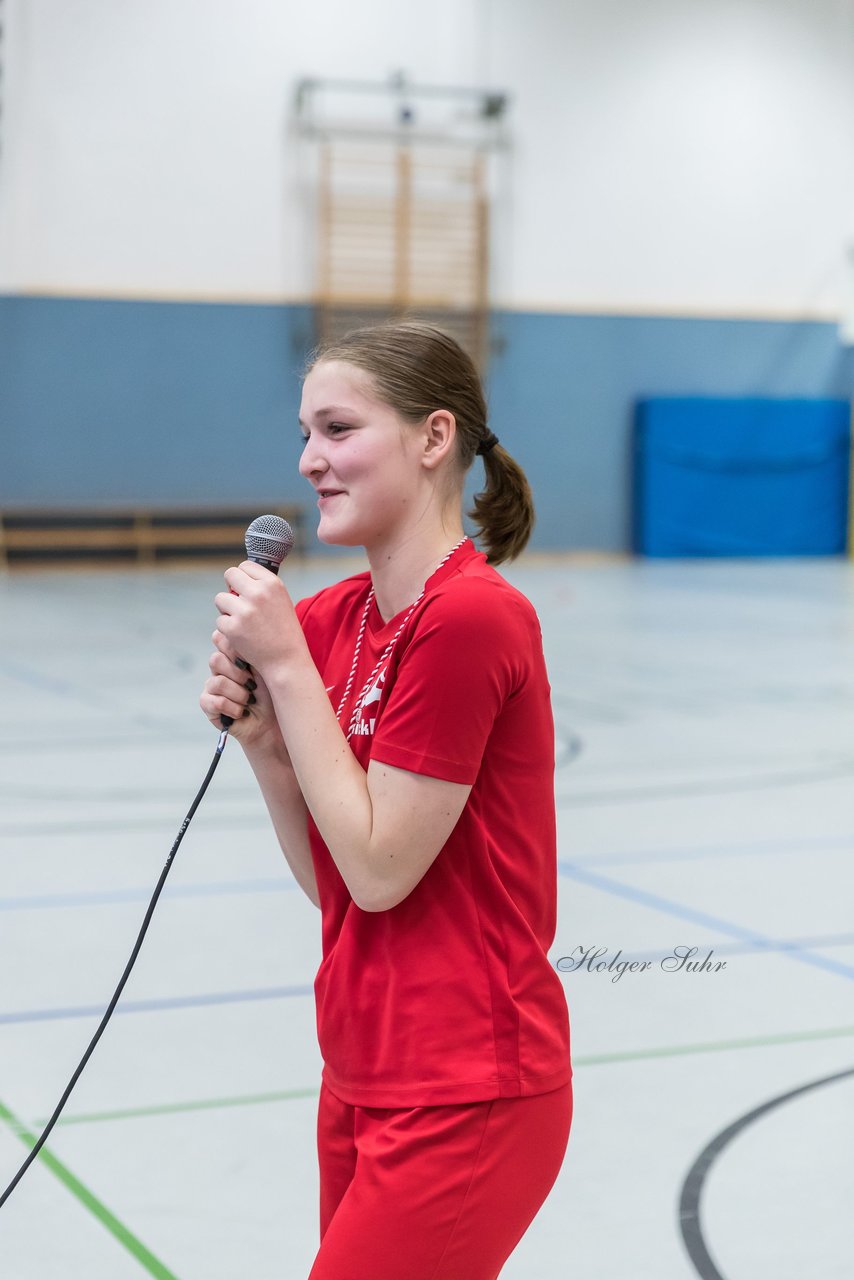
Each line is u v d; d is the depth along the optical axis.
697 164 19.88
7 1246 2.59
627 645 11.53
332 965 1.66
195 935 4.40
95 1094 3.24
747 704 8.81
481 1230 1.58
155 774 6.76
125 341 18.12
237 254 18.34
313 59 18.28
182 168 18.06
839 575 18.30
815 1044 3.57
